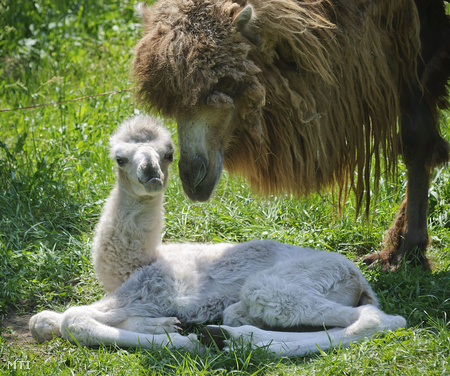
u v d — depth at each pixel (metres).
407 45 10.23
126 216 9.23
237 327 8.36
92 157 15.22
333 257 9.09
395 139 10.57
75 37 23.31
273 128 9.41
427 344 8.16
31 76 20.75
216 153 8.60
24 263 11.01
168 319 8.70
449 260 11.49
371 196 13.49
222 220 13.02
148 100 8.83
